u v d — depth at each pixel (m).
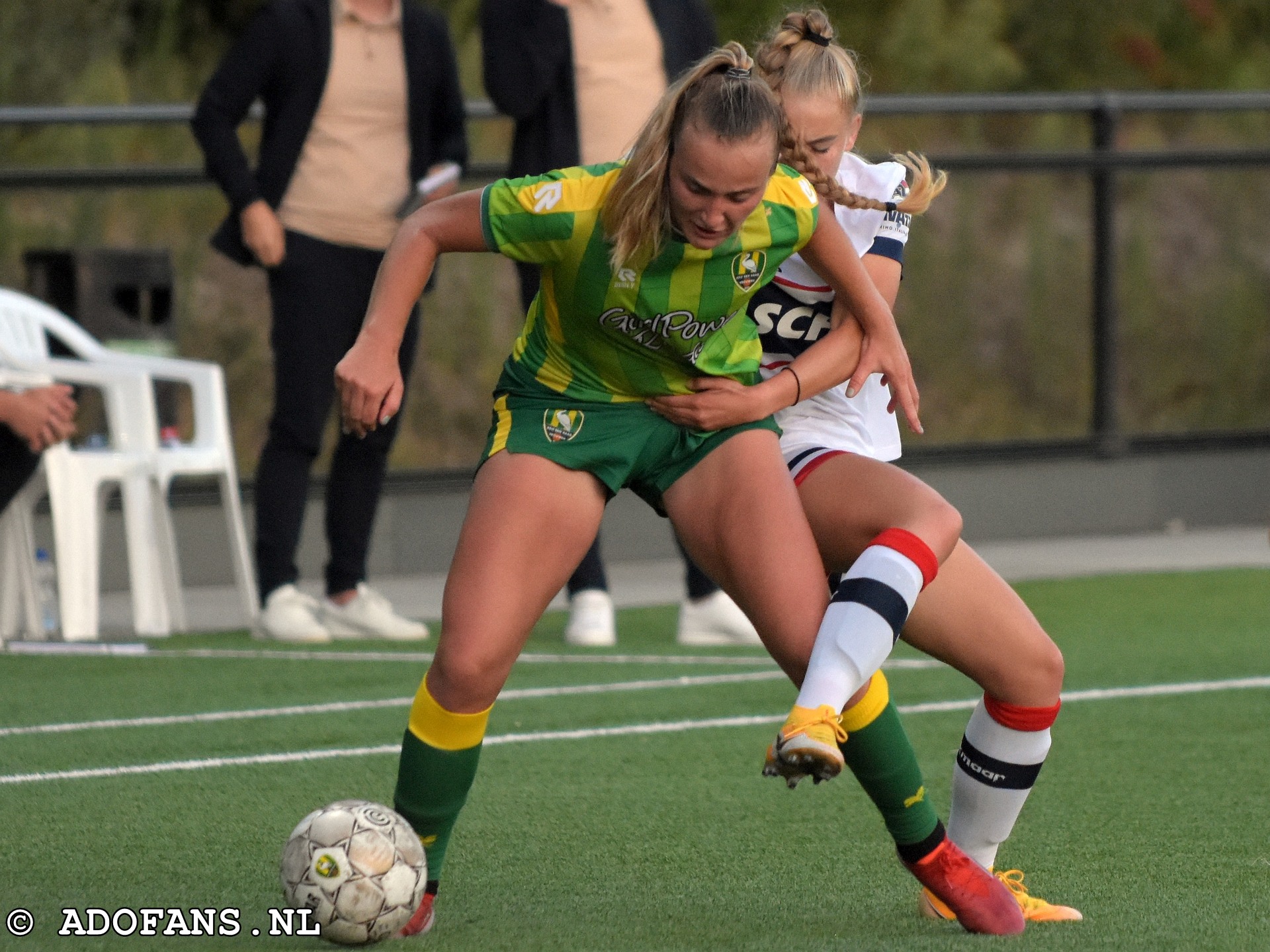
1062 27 60.78
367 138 27.05
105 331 33.53
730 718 21.52
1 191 34.81
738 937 12.49
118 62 48.44
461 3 49.91
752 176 11.27
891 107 39.72
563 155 26.36
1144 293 43.44
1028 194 42.34
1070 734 20.59
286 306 27.22
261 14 26.64
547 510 12.34
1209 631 28.69
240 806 16.84
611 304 12.05
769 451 12.67
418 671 24.98
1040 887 14.09
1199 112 44.72
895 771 12.35
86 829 15.88
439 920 12.96
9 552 27.52
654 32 26.52
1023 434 42.38
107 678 24.30
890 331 13.05
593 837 15.72
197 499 35.41
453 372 38.09
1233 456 43.94
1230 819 16.48
